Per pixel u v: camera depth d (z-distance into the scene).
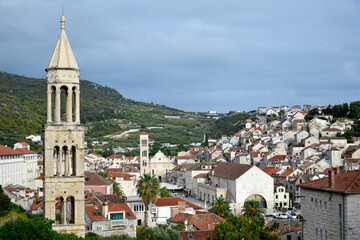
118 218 106.81
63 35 65.94
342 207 83.38
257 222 101.00
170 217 137.38
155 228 104.31
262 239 92.44
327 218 88.12
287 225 110.00
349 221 82.31
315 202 92.19
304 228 95.88
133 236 106.00
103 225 103.38
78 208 65.44
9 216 96.69
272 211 198.50
